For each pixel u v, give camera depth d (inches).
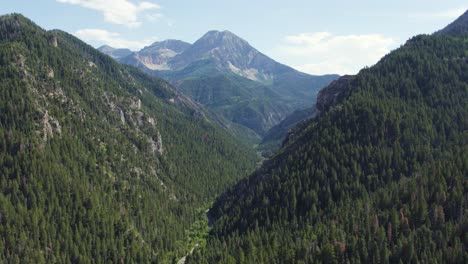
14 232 6978.4
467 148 7583.7
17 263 6565.0
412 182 6948.8
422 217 6220.5
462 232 5767.7
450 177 6830.7
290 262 6269.7
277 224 7677.2
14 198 7436.0
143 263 7544.3
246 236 7544.3
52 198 7726.4
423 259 5497.1
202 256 7180.1
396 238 6117.1
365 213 6781.5
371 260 5880.9
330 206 7539.4
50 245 7101.4
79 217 7775.6
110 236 7760.8
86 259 7012.8
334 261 6003.9
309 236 6806.1
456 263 5369.1
